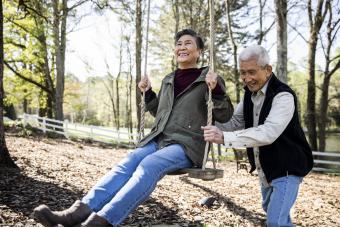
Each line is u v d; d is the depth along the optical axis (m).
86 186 6.71
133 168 2.84
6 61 18.88
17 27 16.86
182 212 5.71
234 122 3.19
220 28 19.88
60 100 19.22
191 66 3.31
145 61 3.61
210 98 2.89
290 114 2.66
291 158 2.71
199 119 3.06
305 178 11.17
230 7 18.97
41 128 18.12
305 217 6.16
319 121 17.81
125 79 33.66
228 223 5.40
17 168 7.36
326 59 15.85
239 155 14.09
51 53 20.39
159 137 3.11
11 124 17.92
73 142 16.52
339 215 6.44
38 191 5.94
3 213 4.75
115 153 14.23
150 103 3.58
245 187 8.56
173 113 3.09
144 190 2.57
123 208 2.48
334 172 12.99
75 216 2.49
